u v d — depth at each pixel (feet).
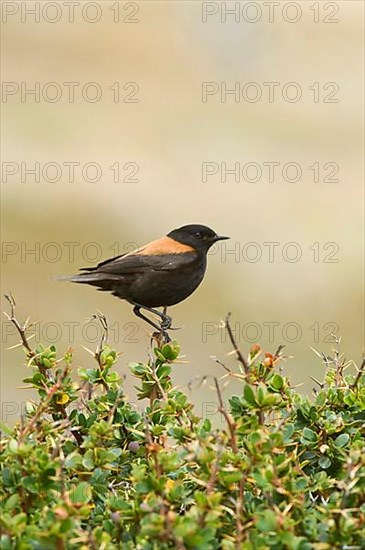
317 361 48.91
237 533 14.46
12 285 55.98
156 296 30.42
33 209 62.85
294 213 65.16
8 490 15.55
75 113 78.28
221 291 57.00
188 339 51.75
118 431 17.84
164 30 94.99
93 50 90.99
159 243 30.81
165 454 15.38
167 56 91.35
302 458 17.29
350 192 67.97
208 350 50.29
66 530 13.64
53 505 14.83
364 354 20.20
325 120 79.41
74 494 15.17
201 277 31.19
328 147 75.00
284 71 88.94
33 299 55.11
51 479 15.12
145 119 78.69
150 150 73.15
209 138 75.46
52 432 16.63
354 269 59.62
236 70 89.86
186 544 13.61
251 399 16.15
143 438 17.80
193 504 15.37
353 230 62.49
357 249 61.16
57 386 16.85
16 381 46.62
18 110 77.30
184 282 30.58
